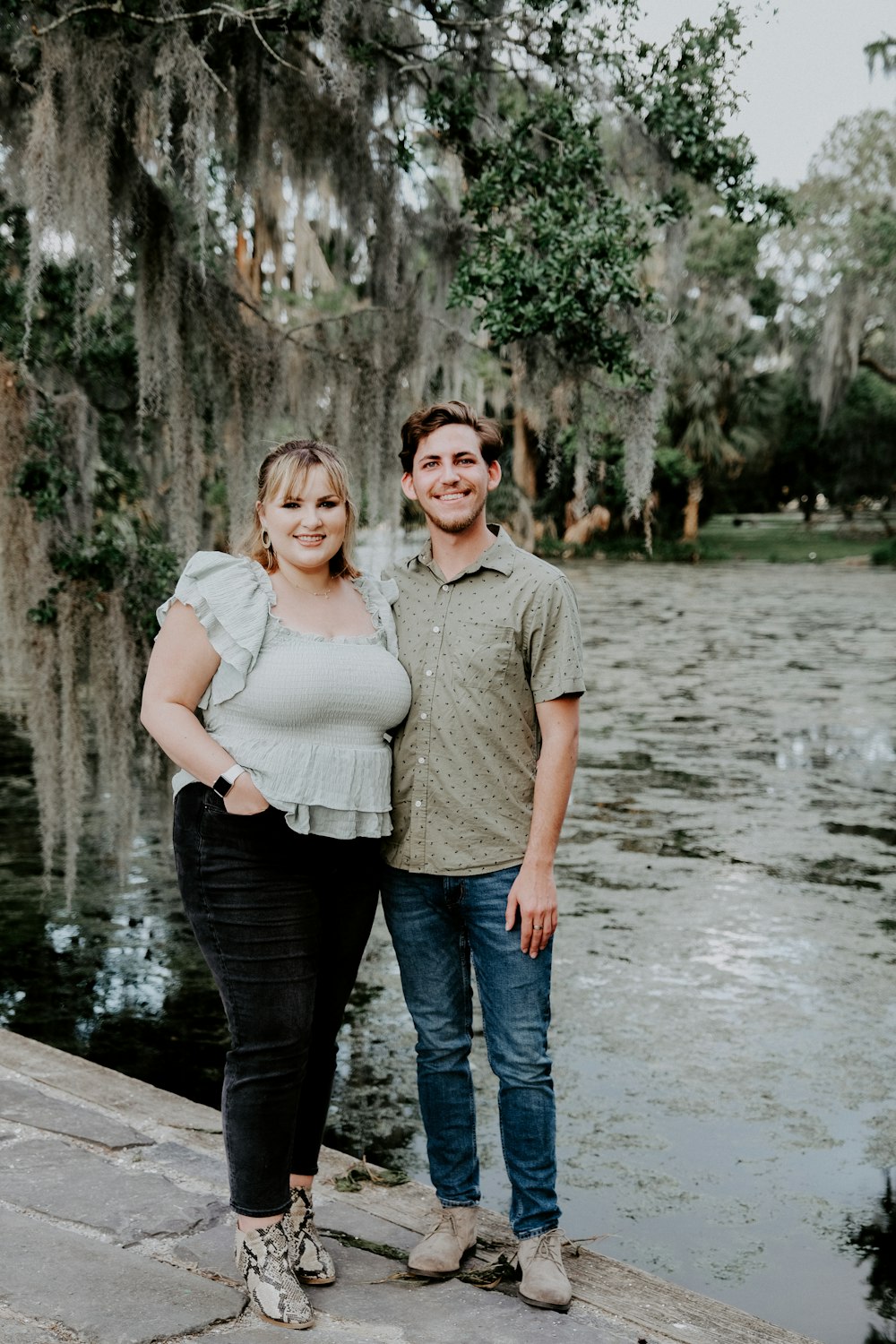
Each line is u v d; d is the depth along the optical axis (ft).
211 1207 9.36
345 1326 7.90
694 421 131.64
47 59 23.71
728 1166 16.47
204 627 7.85
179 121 26.09
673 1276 14.02
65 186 24.62
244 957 7.78
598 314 24.44
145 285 26.94
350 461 29.84
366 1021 21.68
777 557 139.33
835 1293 13.69
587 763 40.32
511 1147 8.55
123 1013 21.85
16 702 46.85
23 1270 8.29
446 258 30.32
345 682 7.99
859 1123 17.62
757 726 46.60
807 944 24.31
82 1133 10.52
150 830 32.73
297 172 28.60
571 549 139.95
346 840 8.11
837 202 113.19
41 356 27.78
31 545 26.37
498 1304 8.27
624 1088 18.58
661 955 23.73
